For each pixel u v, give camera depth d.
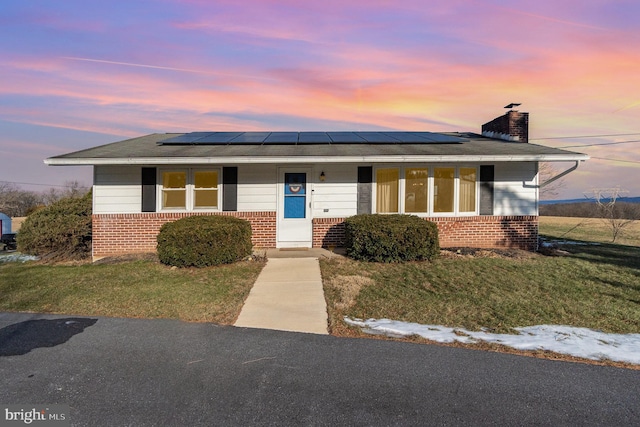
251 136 12.23
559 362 3.92
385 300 5.98
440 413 2.99
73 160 8.77
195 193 10.12
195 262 8.05
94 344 4.36
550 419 2.92
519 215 10.29
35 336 4.59
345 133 13.23
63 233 9.87
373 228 8.51
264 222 10.21
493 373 3.66
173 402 3.14
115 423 2.85
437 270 7.76
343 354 4.10
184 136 12.29
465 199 10.33
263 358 4.00
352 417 2.93
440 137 12.07
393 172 10.27
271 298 6.13
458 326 4.95
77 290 6.52
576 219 26.16
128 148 10.20
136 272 7.76
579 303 5.81
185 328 4.89
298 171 10.27
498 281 6.98
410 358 4.00
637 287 6.63
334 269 7.94
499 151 9.51
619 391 3.34
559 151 9.48
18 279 7.29
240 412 3.00
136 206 9.94
